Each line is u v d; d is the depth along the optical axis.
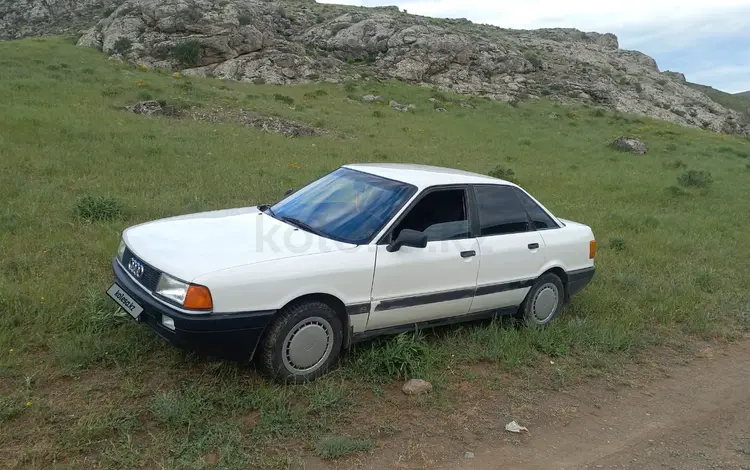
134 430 3.64
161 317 4.02
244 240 4.54
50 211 8.03
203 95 23.25
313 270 4.27
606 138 28.50
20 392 3.86
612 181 16.17
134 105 18.97
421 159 16.95
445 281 5.04
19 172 9.92
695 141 32.47
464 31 53.44
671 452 4.14
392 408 4.27
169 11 34.00
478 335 5.50
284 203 5.51
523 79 46.03
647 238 10.12
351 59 42.75
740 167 23.45
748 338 6.47
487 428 4.19
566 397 4.78
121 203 8.37
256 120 19.64
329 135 19.75
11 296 5.04
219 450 3.54
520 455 3.91
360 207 5.02
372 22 45.34
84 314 4.88
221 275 3.95
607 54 65.94
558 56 56.03
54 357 4.33
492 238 5.41
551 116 34.88
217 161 13.04
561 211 11.88
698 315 6.80
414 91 36.41
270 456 3.57
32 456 3.30
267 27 38.84
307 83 34.34
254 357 4.39
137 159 12.20
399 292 4.77
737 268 9.03
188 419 3.75
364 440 3.81
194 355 4.48
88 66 26.97
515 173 16.06
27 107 15.73
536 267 5.74
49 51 30.12
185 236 4.60
